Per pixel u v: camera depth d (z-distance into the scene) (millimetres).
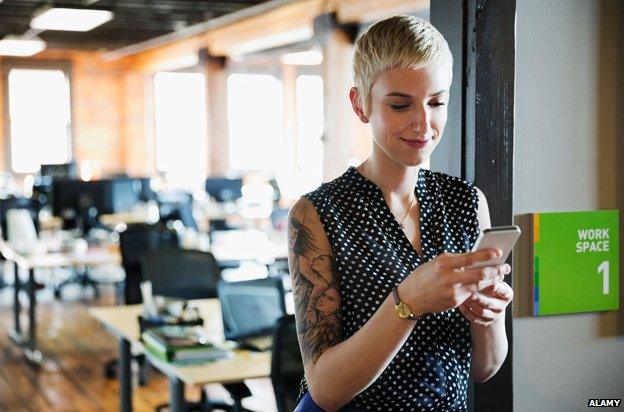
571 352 2270
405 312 1367
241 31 12414
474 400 2088
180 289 4691
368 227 1558
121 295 9172
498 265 1358
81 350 7188
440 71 1447
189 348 3424
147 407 5574
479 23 2027
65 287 10492
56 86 16219
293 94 16375
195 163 17375
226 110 13859
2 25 12422
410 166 1519
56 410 5559
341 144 9828
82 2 10172
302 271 1547
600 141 2262
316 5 10141
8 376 6395
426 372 1534
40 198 11219
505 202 2080
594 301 2256
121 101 16781
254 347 3629
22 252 7016
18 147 15922
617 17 2262
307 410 1554
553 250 2201
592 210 2254
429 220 1611
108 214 9969
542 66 2188
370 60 1472
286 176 16141
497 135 2062
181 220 9734
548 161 2207
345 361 1430
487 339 1604
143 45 15336
